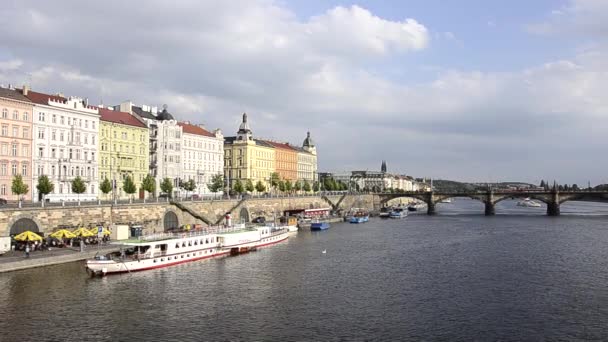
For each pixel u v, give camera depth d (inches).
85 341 1914.4
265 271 3233.3
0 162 4628.4
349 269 3324.3
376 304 2450.8
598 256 3878.0
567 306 2418.8
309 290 2723.9
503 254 4001.0
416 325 2132.1
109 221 4178.2
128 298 2504.9
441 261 3651.6
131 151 6195.9
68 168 5280.5
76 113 5393.7
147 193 6373.0
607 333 2039.9
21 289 2573.8
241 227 4411.9
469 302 2490.2
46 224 3659.0
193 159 7445.9
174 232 4153.5
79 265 3117.6
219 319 2197.3
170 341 1926.7
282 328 2085.4
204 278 2999.5
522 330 2075.5
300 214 7091.5
